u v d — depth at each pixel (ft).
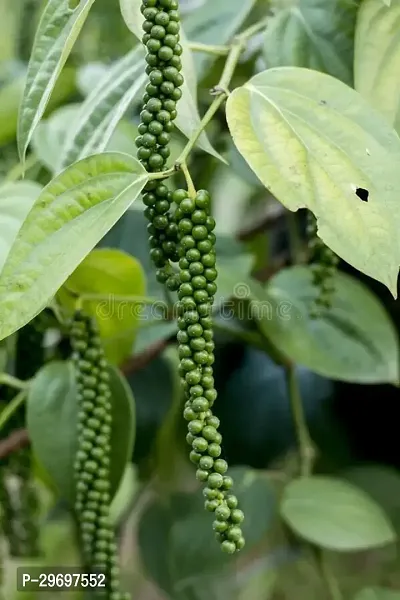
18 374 2.59
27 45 3.40
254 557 3.48
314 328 2.58
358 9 2.25
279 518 2.94
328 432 3.18
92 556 2.30
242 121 2.04
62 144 2.47
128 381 2.84
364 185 2.00
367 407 3.16
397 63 2.17
